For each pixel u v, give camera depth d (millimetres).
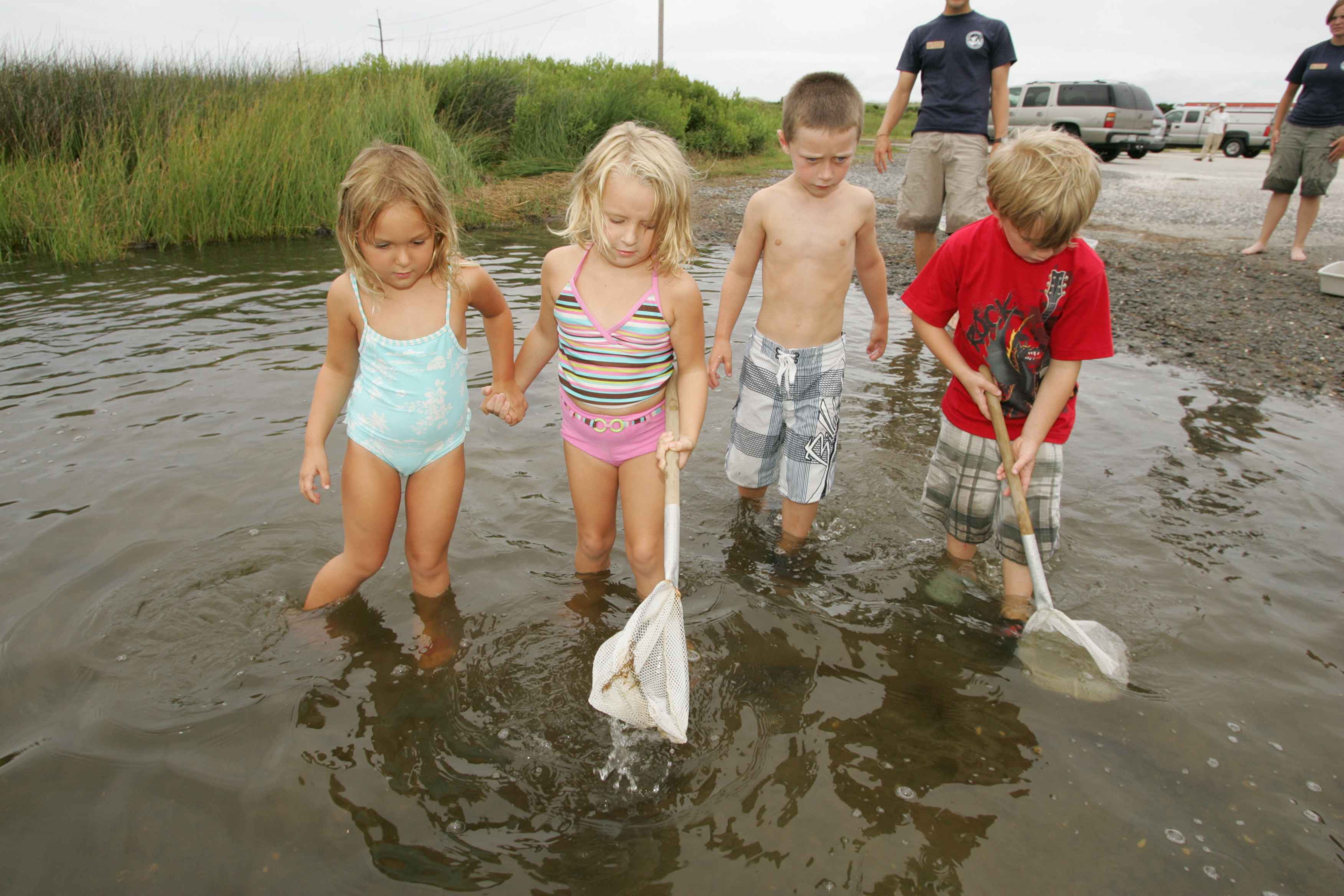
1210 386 4418
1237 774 1923
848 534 3020
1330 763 1954
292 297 5754
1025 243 2326
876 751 1992
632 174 2203
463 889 1624
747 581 2711
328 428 2480
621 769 1937
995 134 5418
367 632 2389
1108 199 12102
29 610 2381
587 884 1642
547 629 2430
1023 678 2250
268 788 1841
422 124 10328
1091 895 1632
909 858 1706
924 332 2725
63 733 1974
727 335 3088
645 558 2525
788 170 14836
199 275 6422
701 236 8805
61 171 7746
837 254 2818
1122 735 2043
